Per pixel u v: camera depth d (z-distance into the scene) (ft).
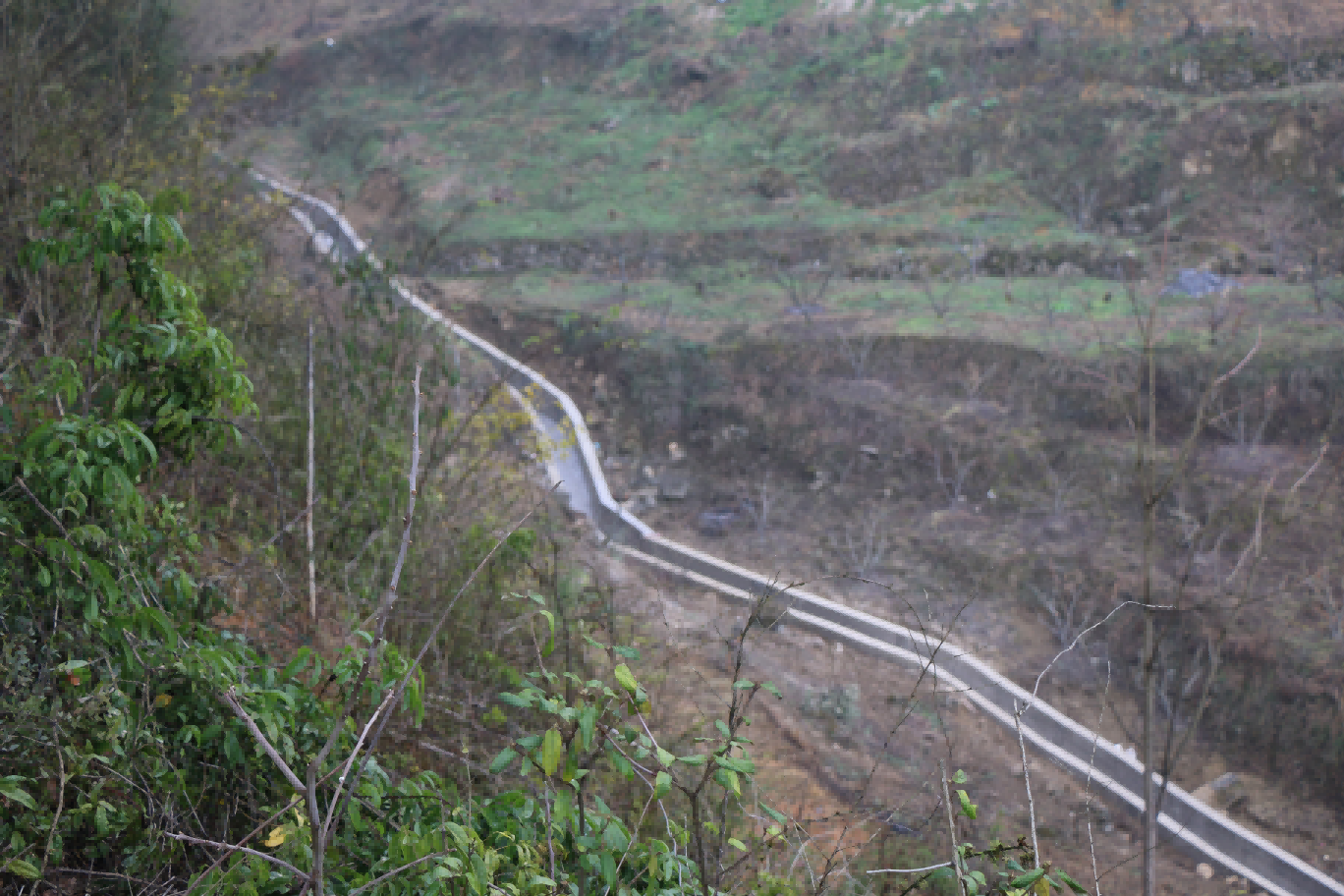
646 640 35.60
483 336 86.12
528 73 150.30
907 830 33.45
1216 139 89.56
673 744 22.84
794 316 81.46
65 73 35.06
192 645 12.93
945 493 61.72
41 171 25.31
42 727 12.07
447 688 20.95
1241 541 51.72
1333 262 76.43
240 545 21.44
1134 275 80.23
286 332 34.50
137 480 13.56
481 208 112.47
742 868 15.30
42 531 13.12
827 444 67.77
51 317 17.52
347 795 10.93
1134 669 46.93
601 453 70.79
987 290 81.46
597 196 114.42
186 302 14.62
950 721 44.93
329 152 140.46
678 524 63.62
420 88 156.04
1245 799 40.40
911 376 71.31
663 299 88.74
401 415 31.71
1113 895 35.35
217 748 13.34
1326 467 55.06
